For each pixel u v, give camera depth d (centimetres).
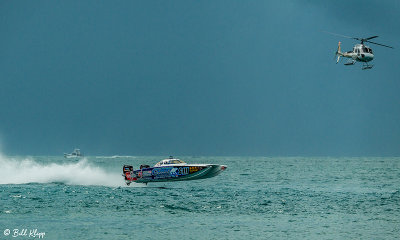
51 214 11419
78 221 10544
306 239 9044
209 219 10969
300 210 12406
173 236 9181
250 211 12175
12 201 13512
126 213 11669
